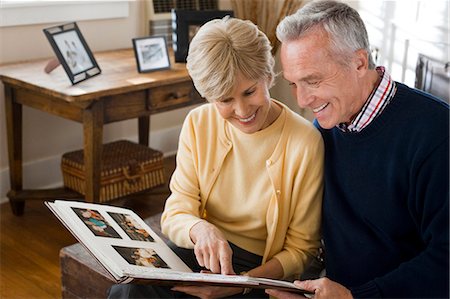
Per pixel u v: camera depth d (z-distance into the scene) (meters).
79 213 1.68
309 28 1.47
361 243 1.62
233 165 1.76
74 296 2.04
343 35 1.46
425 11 3.53
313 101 1.51
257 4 4.20
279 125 1.72
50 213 3.32
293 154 1.69
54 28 2.86
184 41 3.39
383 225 1.58
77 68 2.90
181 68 3.27
